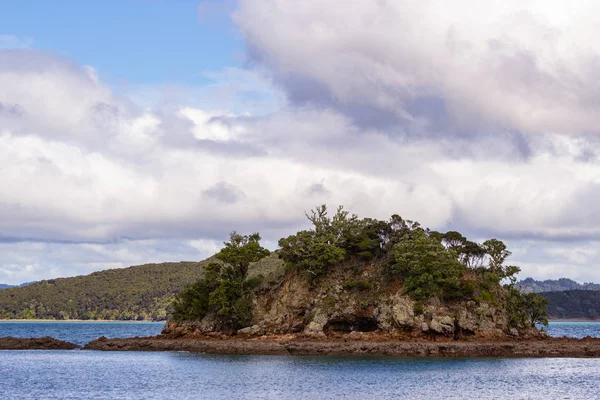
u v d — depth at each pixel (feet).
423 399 259.39
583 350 410.93
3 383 299.99
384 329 450.71
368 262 499.10
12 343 487.20
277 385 291.99
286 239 506.89
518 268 490.49
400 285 466.70
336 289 479.41
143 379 312.09
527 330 472.03
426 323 438.40
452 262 454.81
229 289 488.44
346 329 475.72
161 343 466.29
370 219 521.65
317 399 258.98
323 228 513.04
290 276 498.28
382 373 329.52
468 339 440.04
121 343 475.31
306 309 479.41
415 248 464.24
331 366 357.61
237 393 271.90
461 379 309.42
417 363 370.94
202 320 498.69
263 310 493.77
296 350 422.82
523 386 289.94
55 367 361.30
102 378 316.40
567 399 260.83
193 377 318.24
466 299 455.22
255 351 428.97
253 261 504.84
